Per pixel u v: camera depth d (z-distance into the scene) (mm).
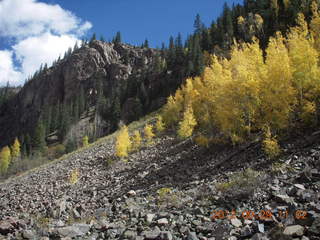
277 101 19641
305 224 5781
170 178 21672
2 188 38281
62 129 108688
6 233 9180
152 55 176000
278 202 8109
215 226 7602
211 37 99000
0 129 174125
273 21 73625
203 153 26562
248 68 24922
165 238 7082
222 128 25188
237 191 10367
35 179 38156
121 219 10961
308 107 18562
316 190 8305
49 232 8859
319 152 13453
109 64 165875
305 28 27031
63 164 43875
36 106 165250
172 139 39625
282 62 20312
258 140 21719
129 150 40469
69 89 158500
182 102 47500
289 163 13797
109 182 27969
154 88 101125
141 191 19703
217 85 28641
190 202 11602
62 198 24094
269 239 5684
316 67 19609
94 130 103562
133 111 93000
